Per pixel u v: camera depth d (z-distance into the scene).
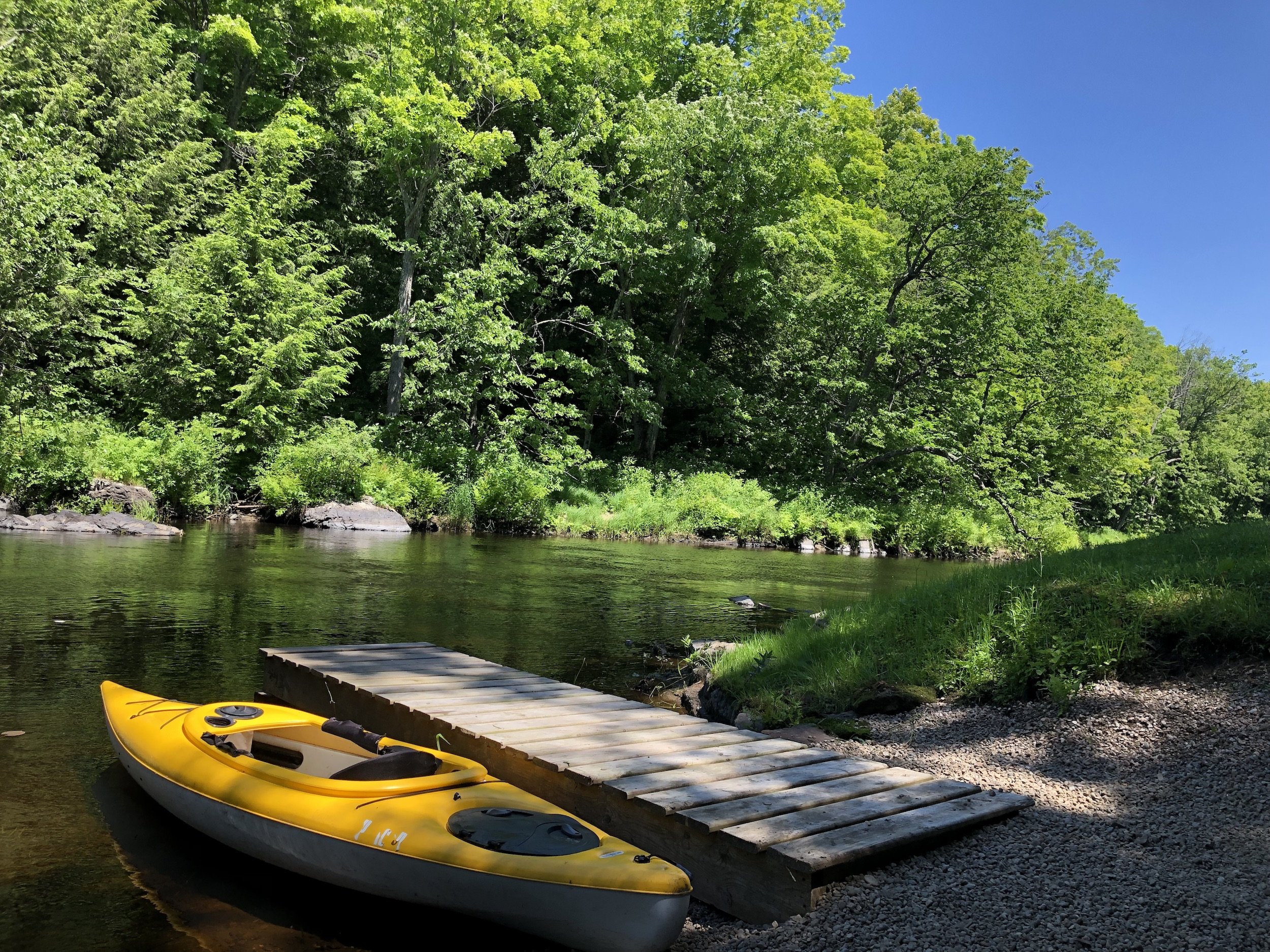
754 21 34.72
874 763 5.36
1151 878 3.95
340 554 17.05
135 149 26.86
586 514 27.11
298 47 33.53
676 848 4.33
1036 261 43.16
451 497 25.39
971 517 31.14
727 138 31.09
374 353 34.12
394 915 3.93
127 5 27.25
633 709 6.46
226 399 24.45
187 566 13.88
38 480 18.42
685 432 38.44
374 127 28.45
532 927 3.53
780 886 3.86
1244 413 59.81
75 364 22.08
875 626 8.52
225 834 4.28
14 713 6.27
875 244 33.03
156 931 3.67
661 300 36.31
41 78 24.92
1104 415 35.94
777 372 37.97
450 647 9.44
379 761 4.34
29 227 18.27
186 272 24.53
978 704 6.96
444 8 28.42
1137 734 5.88
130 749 4.96
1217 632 6.70
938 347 34.25
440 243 29.39
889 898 3.79
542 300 30.75
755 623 12.09
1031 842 4.41
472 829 3.77
